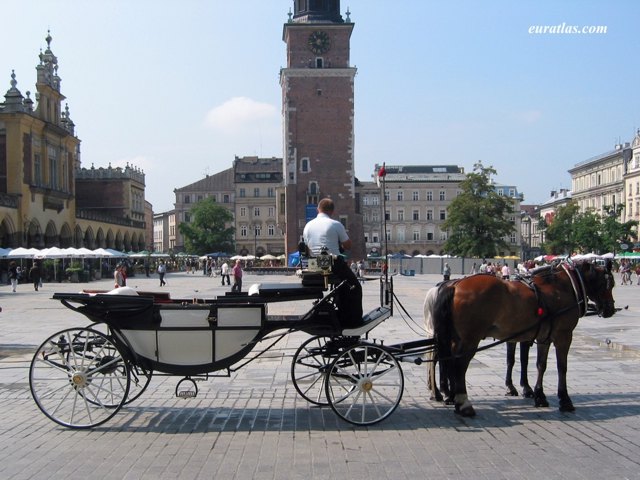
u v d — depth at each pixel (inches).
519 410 372.8
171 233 6441.9
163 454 294.2
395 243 5073.8
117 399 396.8
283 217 3090.6
